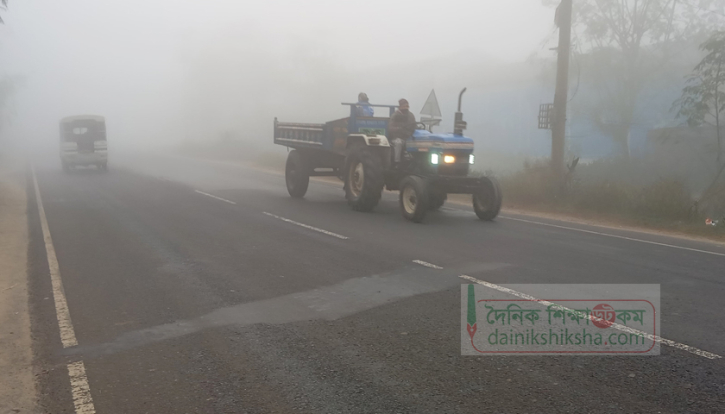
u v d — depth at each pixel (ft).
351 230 32.14
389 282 21.07
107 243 28.76
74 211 40.34
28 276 22.63
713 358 13.98
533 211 44.32
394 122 37.99
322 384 12.78
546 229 33.99
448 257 25.18
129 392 12.55
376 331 16.05
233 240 29.22
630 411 11.38
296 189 48.37
